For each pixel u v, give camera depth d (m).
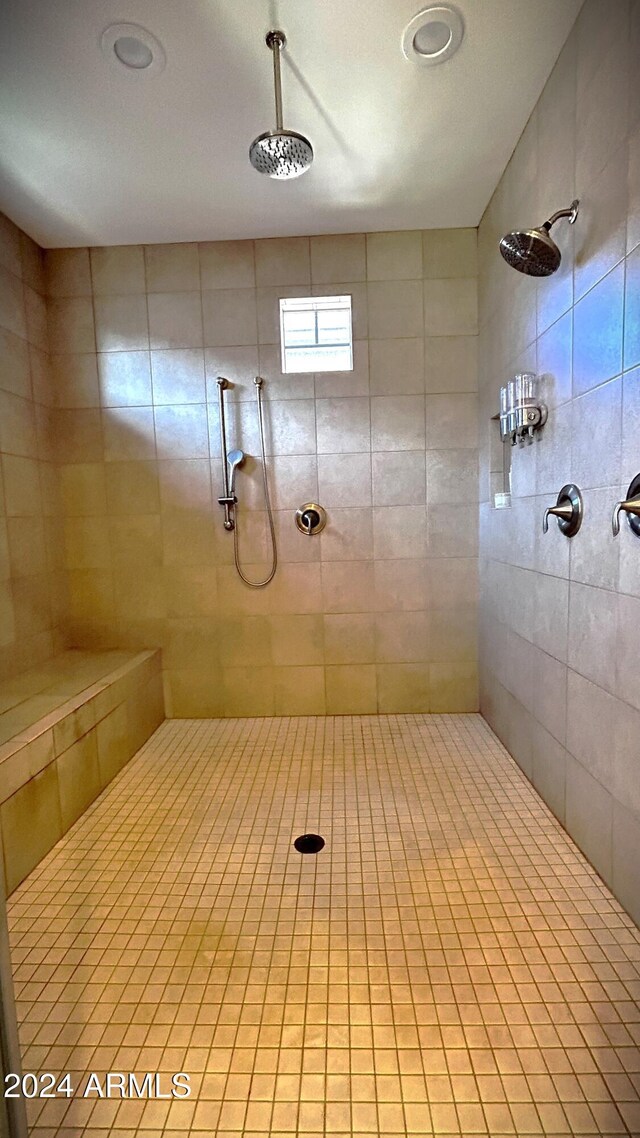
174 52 1.49
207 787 2.08
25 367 2.38
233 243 2.52
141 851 1.69
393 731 2.55
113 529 2.69
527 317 1.88
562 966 1.23
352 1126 0.93
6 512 2.22
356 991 1.18
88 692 2.04
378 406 2.59
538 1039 1.06
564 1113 0.94
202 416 2.61
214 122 1.75
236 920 1.39
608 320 1.32
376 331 2.55
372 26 1.44
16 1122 0.71
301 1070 1.02
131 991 1.20
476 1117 0.94
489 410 2.38
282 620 2.71
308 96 1.66
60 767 1.77
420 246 2.50
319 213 2.33
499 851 1.63
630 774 1.29
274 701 2.77
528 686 2.00
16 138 1.80
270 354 2.57
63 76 1.55
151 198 2.17
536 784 1.96
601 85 1.32
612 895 1.42
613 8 1.25
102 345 2.59
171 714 2.77
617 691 1.34
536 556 1.87
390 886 1.50
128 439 2.64
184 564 2.70
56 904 1.47
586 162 1.41
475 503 2.63
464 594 2.68
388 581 2.68
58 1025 1.12
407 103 1.71
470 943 1.29
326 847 1.68
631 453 1.24
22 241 2.38
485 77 1.62
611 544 1.34
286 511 2.65
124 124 1.75
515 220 1.95
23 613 2.33
